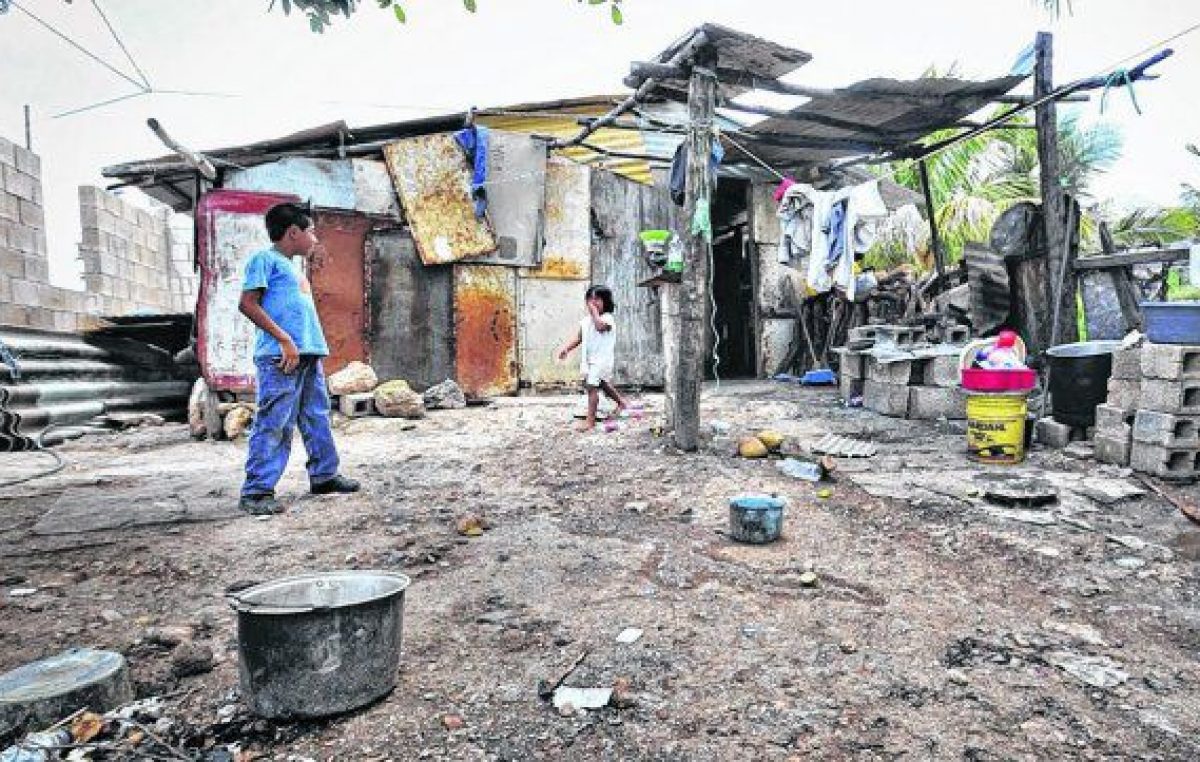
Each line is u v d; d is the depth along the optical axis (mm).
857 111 7383
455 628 2621
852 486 4641
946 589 3041
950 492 4398
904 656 2406
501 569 3246
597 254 10570
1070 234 6887
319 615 1947
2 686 1904
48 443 7242
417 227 9203
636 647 2455
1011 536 3650
